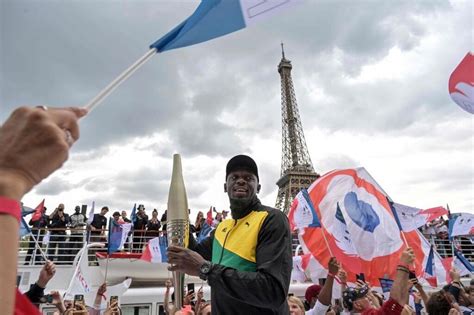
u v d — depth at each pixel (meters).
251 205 3.45
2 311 0.87
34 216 18.98
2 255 0.90
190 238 3.89
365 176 9.77
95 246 18.75
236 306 3.00
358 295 7.40
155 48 1.90
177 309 2.69
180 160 2.90
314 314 6.27
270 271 2.79
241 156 3.58
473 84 6.82
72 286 11.16
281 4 2.04
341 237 9.31
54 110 1.07
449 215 19.64
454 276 9.16
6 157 0.96
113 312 8.61
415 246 9.83
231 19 2.02
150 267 18.64
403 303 4.60
